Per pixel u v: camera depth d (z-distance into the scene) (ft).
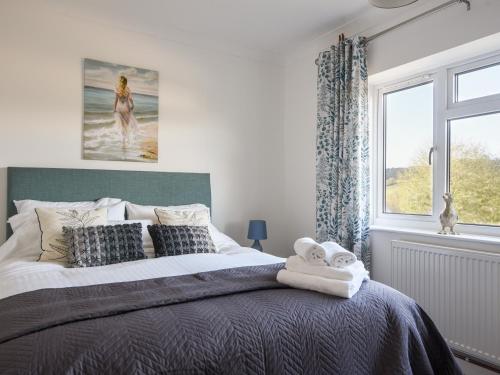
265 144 12.07
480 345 6.92
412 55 8.27
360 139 9.18
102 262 6.88
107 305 4.12
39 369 2.98
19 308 4.12
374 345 4.47
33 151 8.50
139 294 4.59
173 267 6.44
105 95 9.33
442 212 8.11
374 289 5.18
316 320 4.24
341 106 9.52
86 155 9.09
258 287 5.01
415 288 8.13
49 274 5.82
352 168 9.14
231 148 11.41
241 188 11.60
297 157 11.89
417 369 4.69
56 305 4.13
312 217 11.27
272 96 12.20
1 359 3.06
